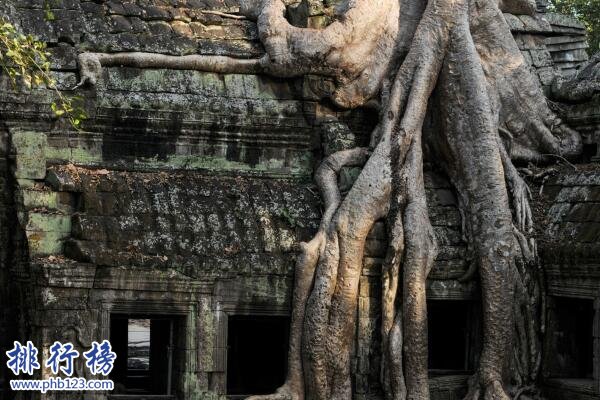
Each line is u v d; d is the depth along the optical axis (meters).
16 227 17.52
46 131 17.72
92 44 18.19
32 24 17.97
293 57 18.91
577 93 20.36
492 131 19.00
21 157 17.16
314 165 19.16
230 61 18.92
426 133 19.53
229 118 18.58
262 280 17.66
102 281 16.84
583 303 19.30
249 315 17.78
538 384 19.00
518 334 18.81
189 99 18.45
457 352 20.77
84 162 17.97
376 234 18.16
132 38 18.50
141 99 18.16
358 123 19.52
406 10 19.84
